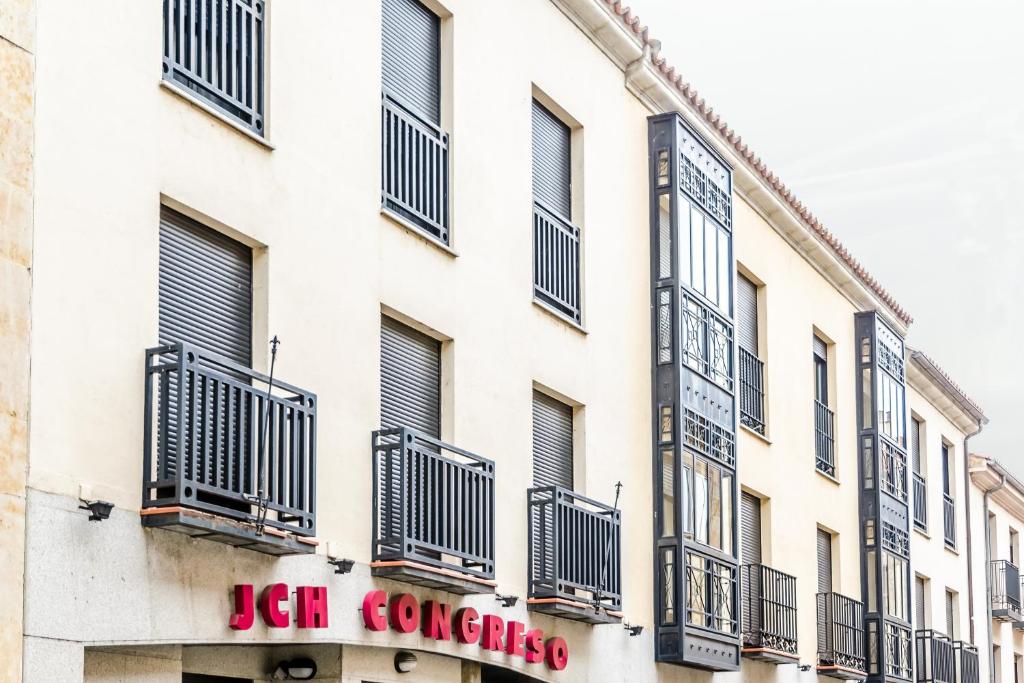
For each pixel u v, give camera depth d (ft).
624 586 69.87
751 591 85.51
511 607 59.57
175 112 43.68
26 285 37.65
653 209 76.69
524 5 65.57
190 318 44.62
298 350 48.26
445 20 60.08
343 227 51.08
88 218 39.93
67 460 38.37
